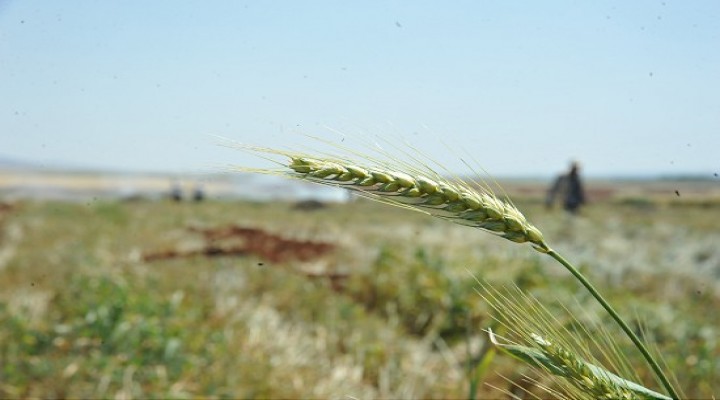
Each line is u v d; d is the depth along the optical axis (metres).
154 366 1.07
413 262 1.84
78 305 1.35
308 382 1.07
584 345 0.39
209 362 1.09
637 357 1.10
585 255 2.44
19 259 1.98
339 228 3.36
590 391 0.37
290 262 2.04
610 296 1.60
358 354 1.22
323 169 0.34
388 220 3.83
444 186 0.35
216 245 2.33
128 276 1.71
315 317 1.49
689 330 1.36
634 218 4.53
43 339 1.16
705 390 1.03
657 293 1.96
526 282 1.61
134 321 1.20
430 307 1.55
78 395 0.98
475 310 1.44
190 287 1.62
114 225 3.18
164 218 3.76
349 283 1.77
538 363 0.38
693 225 4.06
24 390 0.99
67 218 3.46
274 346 1.19
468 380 1.05
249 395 1.00
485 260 1.90
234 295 1.55
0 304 1.35
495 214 0.35
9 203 4.27
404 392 1.09
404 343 1.33
